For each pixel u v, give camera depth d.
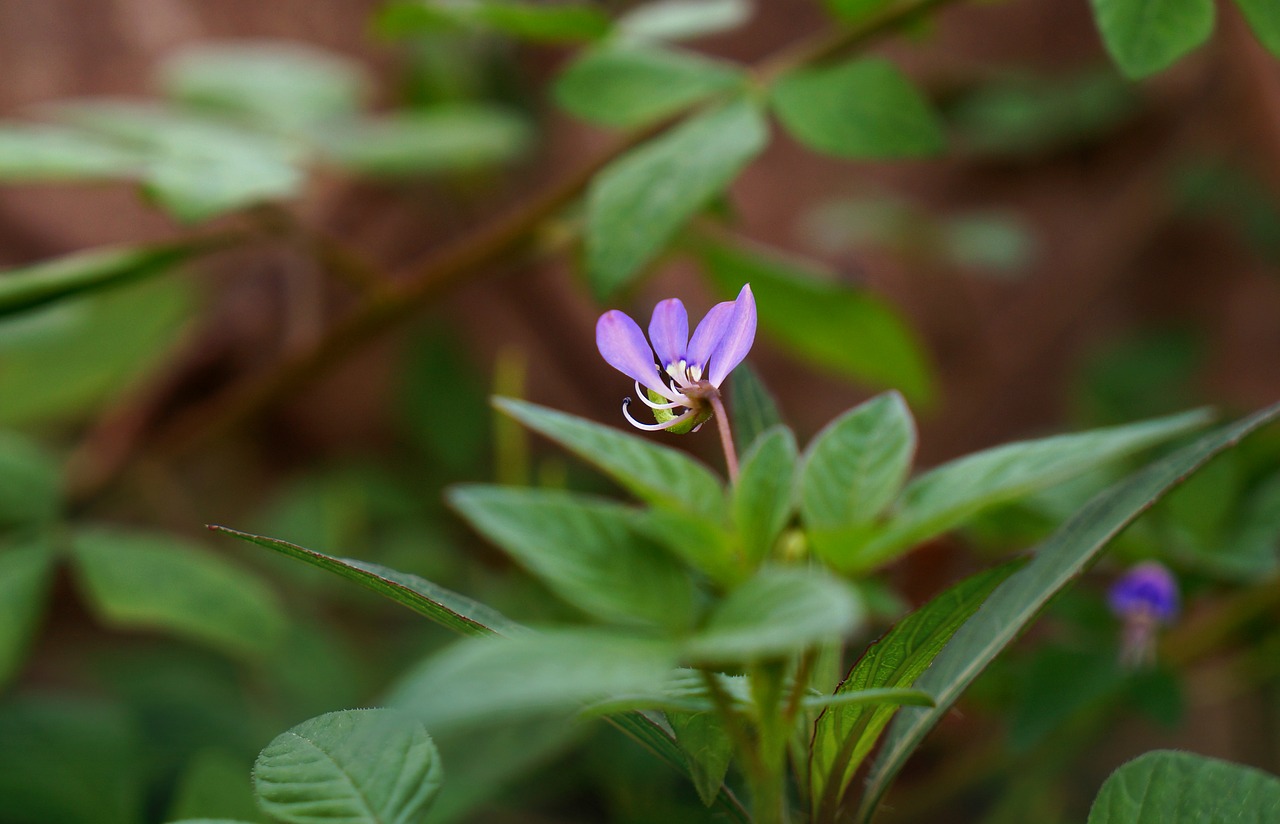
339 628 0.62
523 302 0.76
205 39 0.71
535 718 0.42
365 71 0.75
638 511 0.24
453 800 0.41
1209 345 0.82
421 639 0.58
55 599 0.67
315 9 0.74
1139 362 0.79
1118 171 0.85
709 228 0.50
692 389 0.27
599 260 0.37
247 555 0.67
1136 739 0.63
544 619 0.52
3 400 0.57
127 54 0.70
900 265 0.82
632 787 0.47
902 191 0.83
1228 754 0.61
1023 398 0.83
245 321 0.70
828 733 0.27
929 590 0.38
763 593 0.23
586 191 0.47
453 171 0.71
